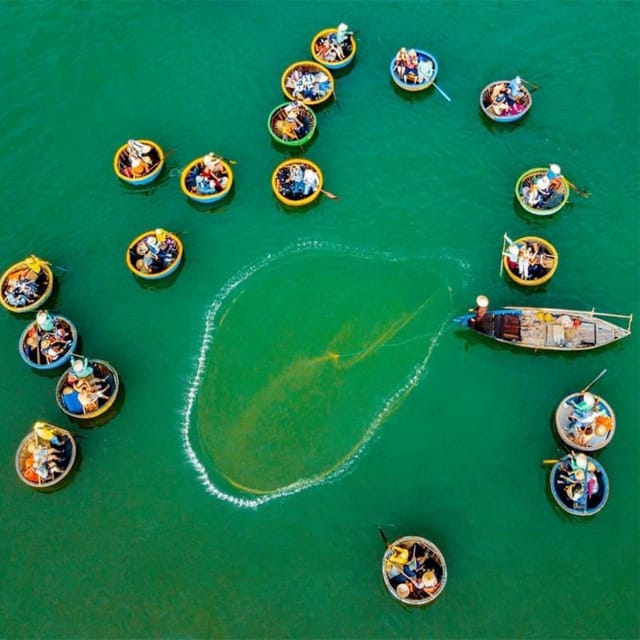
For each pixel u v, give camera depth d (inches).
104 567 1049.5
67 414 1110.4
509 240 1174.3
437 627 1002.1
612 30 1460.4
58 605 1029.8
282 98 1414.9
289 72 1396.4
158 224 1298.0
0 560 1057.5
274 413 1144.8
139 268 1212.5
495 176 1316.4
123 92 1440.7
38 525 1077.1
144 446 1123.3
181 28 1505.9
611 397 1127.0
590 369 1147.3
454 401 1137.4
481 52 1441.9
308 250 1273.4
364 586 1024.2
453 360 1168.2
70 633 1014.4
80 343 1195.3
